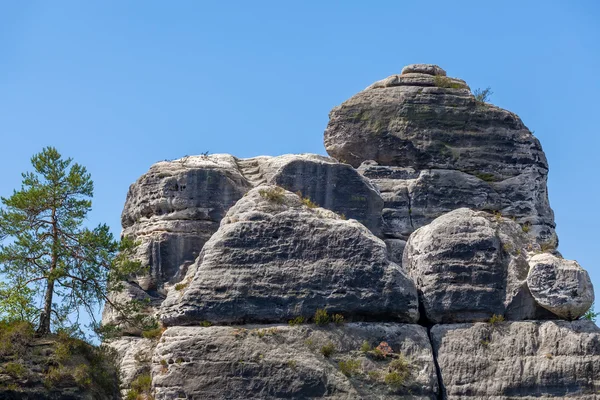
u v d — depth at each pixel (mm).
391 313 71375
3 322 64438
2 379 62281
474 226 74188
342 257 71812
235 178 79938
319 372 68938
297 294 70938
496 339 71438
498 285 72875
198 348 69312
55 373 63250
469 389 70438
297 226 72438
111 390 66000
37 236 67000
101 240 67938
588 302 71875
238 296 70750
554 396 69688
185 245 78250
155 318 72438
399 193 83000
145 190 80125
